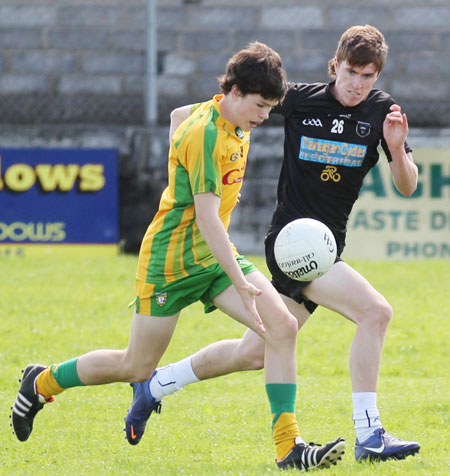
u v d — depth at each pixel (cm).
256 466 1633
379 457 1639
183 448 1833
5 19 5103
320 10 5128
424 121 4991
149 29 4494
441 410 2170
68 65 5047
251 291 1520
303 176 1783
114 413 2164
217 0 5147
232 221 4428
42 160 4344
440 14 5112
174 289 1631
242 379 2562
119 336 2972
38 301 3453
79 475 1573
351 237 4356
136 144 4444
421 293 3656
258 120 1538
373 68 1692
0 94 5016
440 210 4344
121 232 4462
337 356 2788
